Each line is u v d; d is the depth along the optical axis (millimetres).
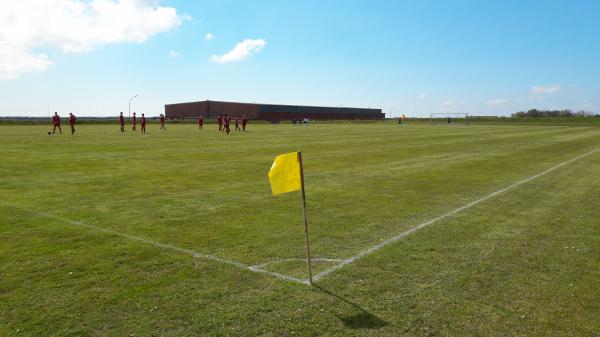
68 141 29203
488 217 8586
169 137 35219
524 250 6500
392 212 8992
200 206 9445
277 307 4586
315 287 5113
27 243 6660
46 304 4609
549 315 4438
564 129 59969
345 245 6734
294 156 5207
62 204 9508
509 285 5191
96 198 10219
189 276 5422
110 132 44219
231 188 11680
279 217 8508
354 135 39969
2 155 19594
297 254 6293
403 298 4820
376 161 18391
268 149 23922
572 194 11070
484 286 5156
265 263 5910
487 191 11438
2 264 5750
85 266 5719
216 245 6680
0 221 7965
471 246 6695
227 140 31656
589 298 4840
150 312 4457
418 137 36844
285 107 125562
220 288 5066
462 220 8336
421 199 10352
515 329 4156
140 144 27016
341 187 11984
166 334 4035
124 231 7391
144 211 8914
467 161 18547
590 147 26609
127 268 5668
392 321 4297
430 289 5066
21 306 4562
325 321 4293
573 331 4121
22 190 11156
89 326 4168
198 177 13570
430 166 16750
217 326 4188
